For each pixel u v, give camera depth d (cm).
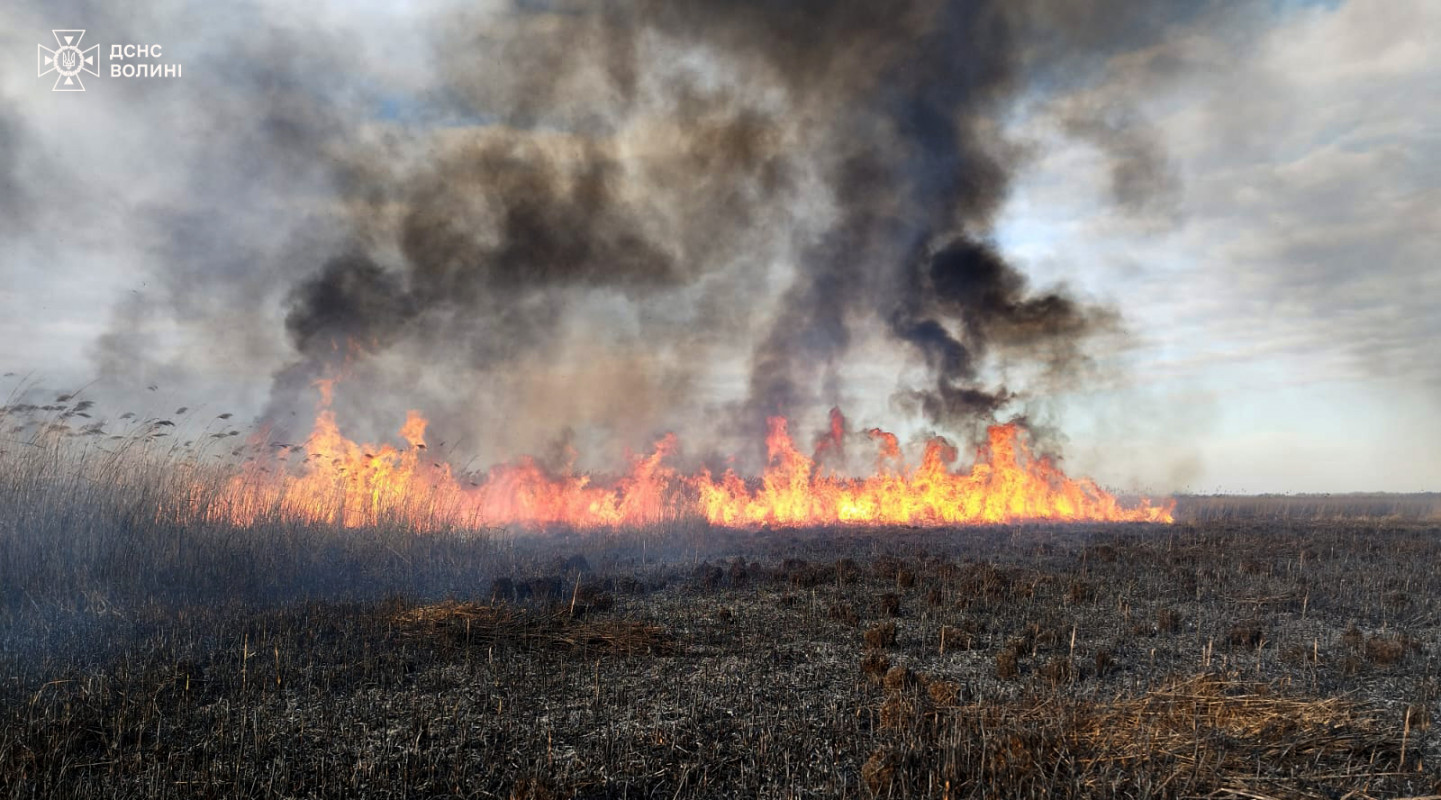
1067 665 763
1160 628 964
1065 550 1683
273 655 797
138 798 506
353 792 522
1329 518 2692
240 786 522
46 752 558
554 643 870
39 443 1098
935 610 1047
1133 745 575
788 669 794
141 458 1174
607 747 592
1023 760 540
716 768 562
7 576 941
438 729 628
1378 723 627
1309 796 503
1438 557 1567
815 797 520
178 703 668
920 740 586
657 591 1202
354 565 1212
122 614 904
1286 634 948
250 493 1267
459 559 1327
